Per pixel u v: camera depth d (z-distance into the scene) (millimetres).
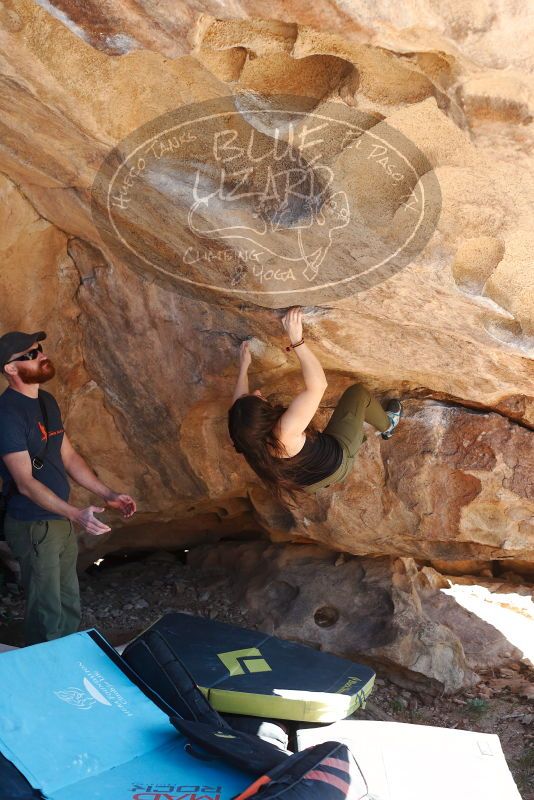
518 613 5648
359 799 2326
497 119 2090
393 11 1803
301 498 5289
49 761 2484
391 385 4898
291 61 2383
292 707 2906
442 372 4199
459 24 1793
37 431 3988
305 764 2346
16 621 5414
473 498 4863
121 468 5348
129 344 4711
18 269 4438
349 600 5512
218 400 4871
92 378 4969
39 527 3953
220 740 2533
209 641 3309
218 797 2350
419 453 4875
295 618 5500
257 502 5609
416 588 5641
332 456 3795
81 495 5352
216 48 2275
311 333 4027
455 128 2338
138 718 2742
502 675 5203
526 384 4027
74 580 4285
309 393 3580
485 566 6184
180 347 4617
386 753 2896
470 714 4852
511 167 2352
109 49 2248
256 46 2240
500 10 1743
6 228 4219
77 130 2922
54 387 4914
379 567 5664
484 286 2936
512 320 3199
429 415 4820
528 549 5012
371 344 4059
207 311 4352
